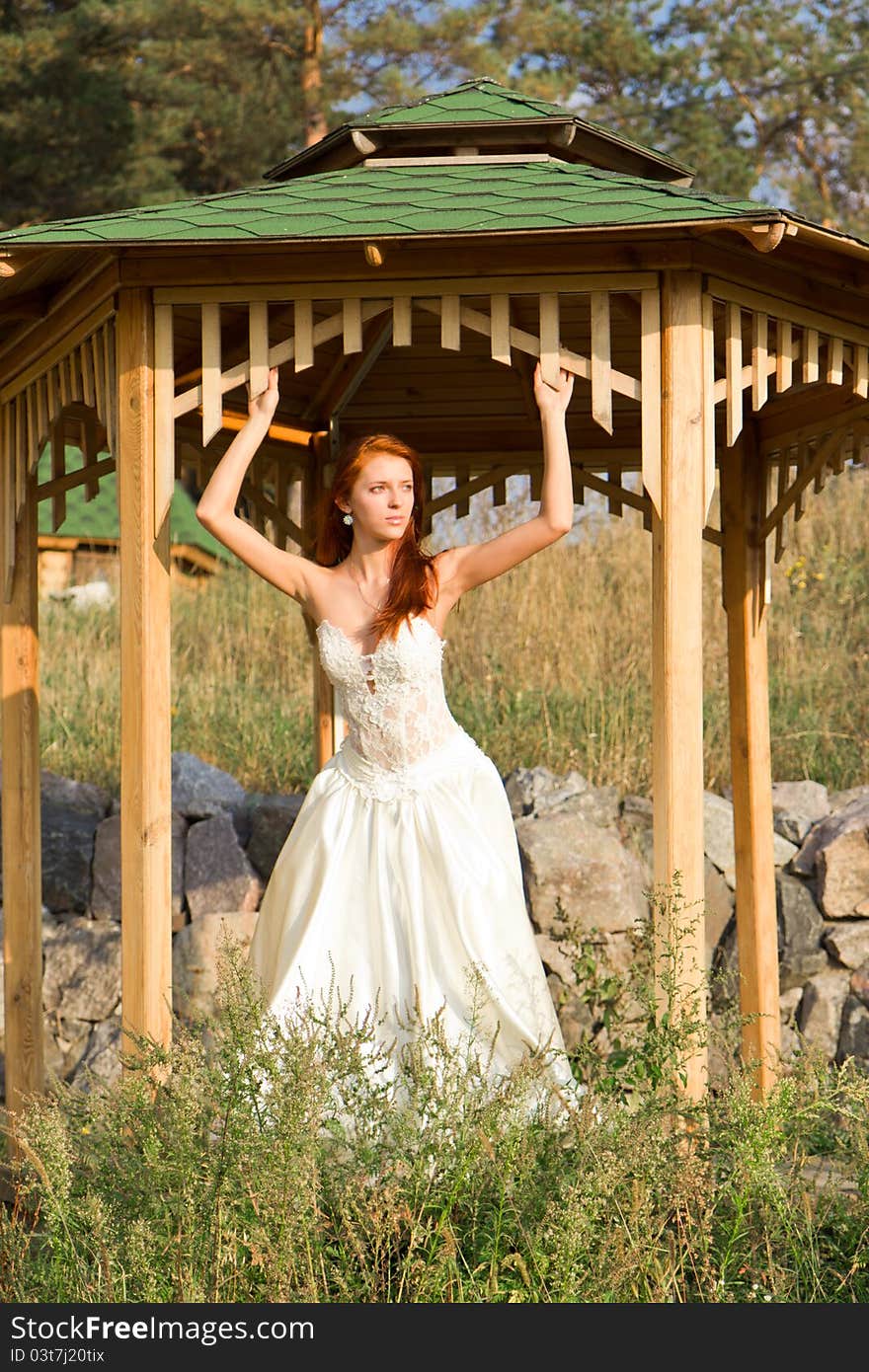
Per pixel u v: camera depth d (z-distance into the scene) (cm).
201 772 640
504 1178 303
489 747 714
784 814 620
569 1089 362
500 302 374
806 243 374
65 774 727
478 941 380
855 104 1866
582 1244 291
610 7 1864
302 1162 289
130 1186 298
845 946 575
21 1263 302
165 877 383
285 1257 283
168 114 1675
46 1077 579
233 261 378
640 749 708
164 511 382
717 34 1875
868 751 732
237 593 1080
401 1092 364
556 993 564
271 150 1741
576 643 816
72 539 1530
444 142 426
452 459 626
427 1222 313
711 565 927
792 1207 330
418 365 558
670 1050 351
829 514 1007
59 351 435
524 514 931
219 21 1645
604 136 428
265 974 398
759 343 394
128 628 384
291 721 800
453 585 405
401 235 346
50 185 1591
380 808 396
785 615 892
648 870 604
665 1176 310
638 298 384
